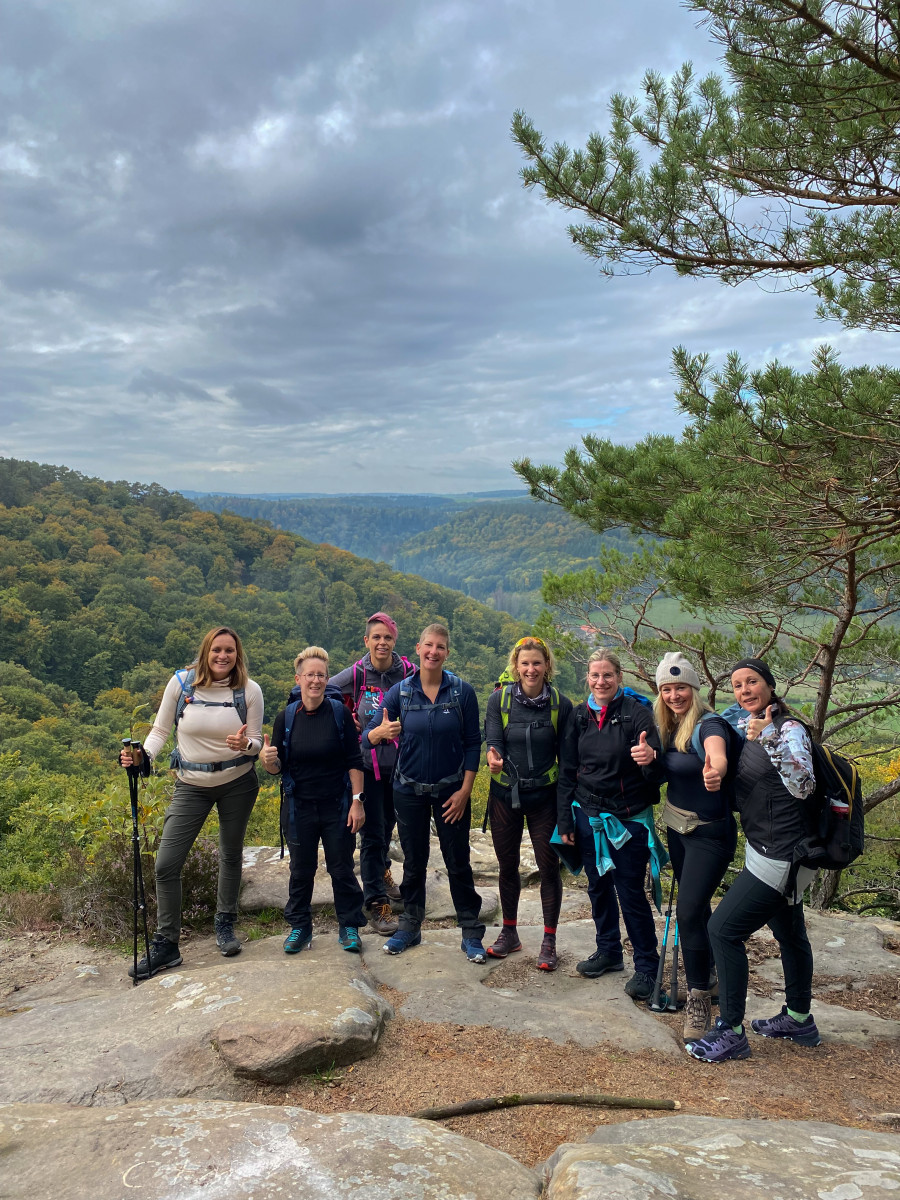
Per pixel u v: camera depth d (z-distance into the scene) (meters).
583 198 6.12
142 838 4.82
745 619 7.24
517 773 3.93
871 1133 2.32
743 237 5.88
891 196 5.25
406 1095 2.70
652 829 3.75
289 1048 2.76
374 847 4.69
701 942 3.35
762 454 5.03
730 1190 1.81
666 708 3.61
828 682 7.08
